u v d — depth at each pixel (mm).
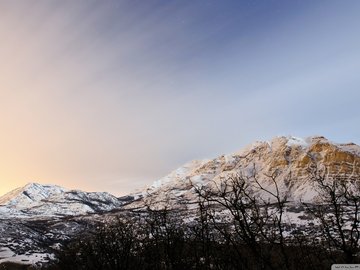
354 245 6883
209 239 8289
